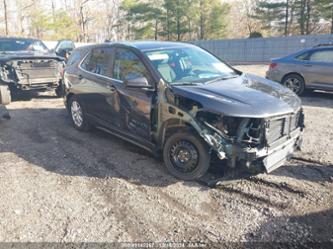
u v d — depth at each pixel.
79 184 4.07
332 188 3.80
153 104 4.29
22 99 9.93
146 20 49.00
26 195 3.81
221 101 3.69
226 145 3.63
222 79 4.52
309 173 4.20
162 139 4.27
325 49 9.07
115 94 4.93
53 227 3.18
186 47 5.22
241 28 54.50
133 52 4.77
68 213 3.41
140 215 3.35
